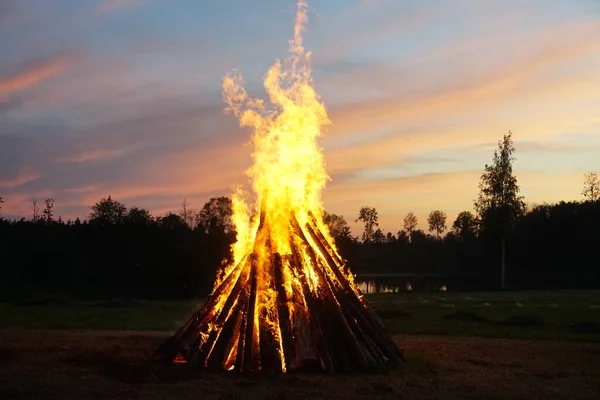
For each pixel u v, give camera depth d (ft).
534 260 266.36
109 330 72.64
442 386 40.04
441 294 140.77
